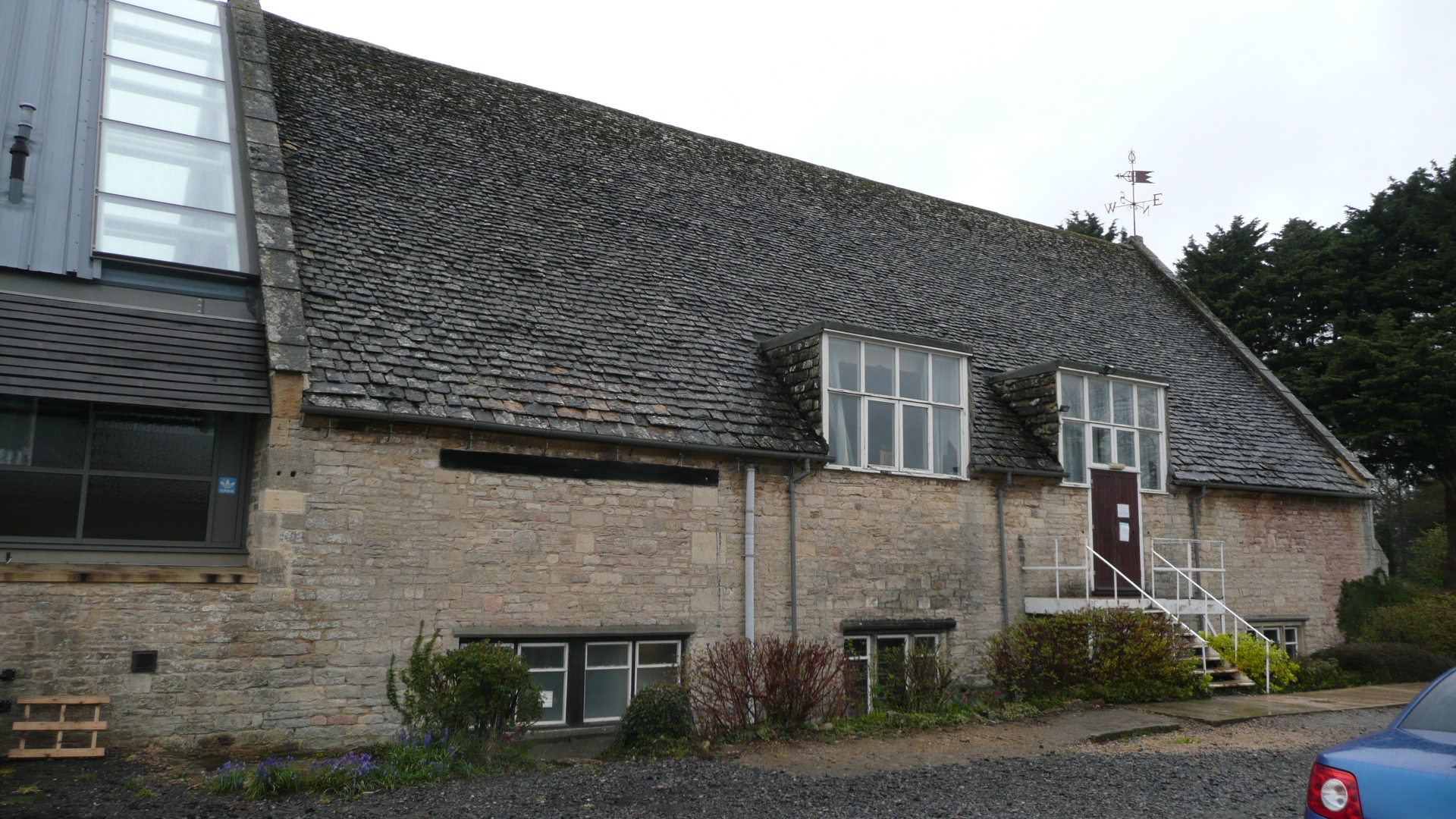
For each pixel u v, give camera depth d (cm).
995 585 1424
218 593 924
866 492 1327
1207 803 766
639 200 1612
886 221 1980
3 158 1039
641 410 1170
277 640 943
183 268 1041
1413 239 2712
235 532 1006
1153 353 1984
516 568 1070
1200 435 1791
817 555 1271
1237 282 3080
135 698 882
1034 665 1296
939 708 1204
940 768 887
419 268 1210
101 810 698
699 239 1587
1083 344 1859
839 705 1166
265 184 1155
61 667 861
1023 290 1970
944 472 1406
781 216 1792
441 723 911
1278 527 1800
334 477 988
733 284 1503
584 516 1118
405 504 1020
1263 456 1836
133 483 973
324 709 955
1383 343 2461
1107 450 1577
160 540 976
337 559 979
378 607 992
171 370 957
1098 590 1523
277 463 962
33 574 857
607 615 1116
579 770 859
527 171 1540
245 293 1077
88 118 1134
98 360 930
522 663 934
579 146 1683
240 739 916
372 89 1530
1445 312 2486
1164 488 1647
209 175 1159
